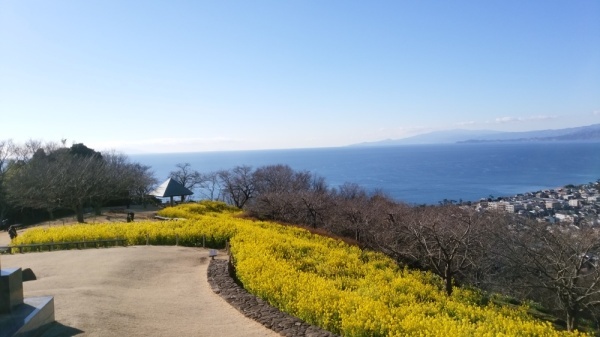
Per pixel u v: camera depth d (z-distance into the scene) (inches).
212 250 855.7
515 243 915.4
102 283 609.6
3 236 1482.5
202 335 404.2
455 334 377.1
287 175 2576.3
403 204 1704.0
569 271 756.0
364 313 420.5
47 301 407.2
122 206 2401.6
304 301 464.4
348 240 1304.1
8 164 2160.4
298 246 904.3
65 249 973.2
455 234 897.5
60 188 1635.1
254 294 569.0
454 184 5315.0
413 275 900.0
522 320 581.9
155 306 502.3
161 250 932.6
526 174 6441.9
